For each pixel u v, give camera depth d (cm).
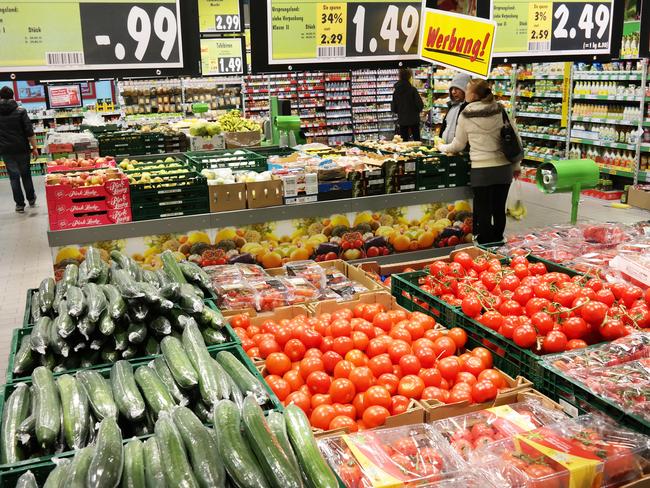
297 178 477
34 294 315
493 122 527
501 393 251
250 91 1435
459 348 301
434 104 1415
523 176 1084
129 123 1008
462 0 514
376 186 509
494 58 441
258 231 472
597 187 938
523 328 272
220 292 348
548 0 441
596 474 194
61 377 213
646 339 261
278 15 379
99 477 150
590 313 276
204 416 198
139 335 240
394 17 400
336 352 276
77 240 426
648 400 224
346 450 202
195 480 154
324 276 385
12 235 815
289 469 158
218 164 552
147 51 364
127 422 202
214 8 889
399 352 271
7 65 345
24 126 939
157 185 440
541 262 375
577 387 241
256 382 213
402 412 240
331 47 394
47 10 344
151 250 446
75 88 1343
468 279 345
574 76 967
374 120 1558
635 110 871
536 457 199
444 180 539
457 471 195
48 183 441
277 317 337
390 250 527
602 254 372
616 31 469
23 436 183
